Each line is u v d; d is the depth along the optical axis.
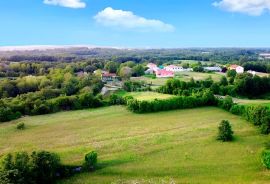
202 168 58.19
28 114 98.69
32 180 50.75
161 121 91.75
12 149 69.25
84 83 138.75
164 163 60.81
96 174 56.28
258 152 65.62
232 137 75.06
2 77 160.50
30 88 132.88
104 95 124.88
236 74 168.62
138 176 55.19
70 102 106.19
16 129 83.50
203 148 68.75
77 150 68.19
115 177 54.91
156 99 106.94
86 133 80.50
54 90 122.75
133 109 102.19
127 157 64.06
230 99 106.12
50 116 97.38
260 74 191.38
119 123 89.81
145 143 72.38
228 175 55.16
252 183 51.78
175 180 53.31
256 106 87.88
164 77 177.25
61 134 79.69
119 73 186.25
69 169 57.34
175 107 105.94
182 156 64.25
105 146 70.75
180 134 78.94
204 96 110.25
